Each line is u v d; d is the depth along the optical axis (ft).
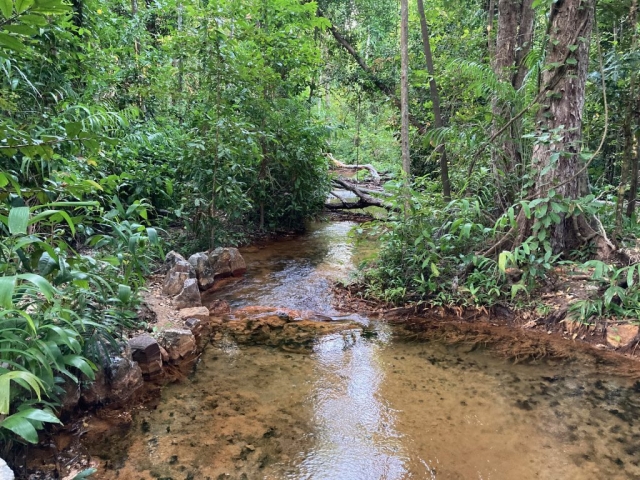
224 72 16.47
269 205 22.06
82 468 6.45
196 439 7.20
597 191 17.88
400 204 14.29
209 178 16.70
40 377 6.07
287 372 9.48
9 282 4.55
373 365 9.84
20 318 5.93
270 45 20.86
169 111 22.47
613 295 10.78
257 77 18.69
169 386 8.86
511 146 15.21
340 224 25.23
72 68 12.87
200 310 11.85
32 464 6.39
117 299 8.11
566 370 9.62
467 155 15.99
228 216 18.56
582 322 11.07
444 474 6.49
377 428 7.56
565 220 12.92
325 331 11.62
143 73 22.29
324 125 22.74
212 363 9.84
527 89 14.21
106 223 8.18
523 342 11.01
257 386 8.89
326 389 8.81
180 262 13.58
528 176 12.74
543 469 6.57
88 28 15.08
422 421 7.77
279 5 21.65
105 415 7.75
